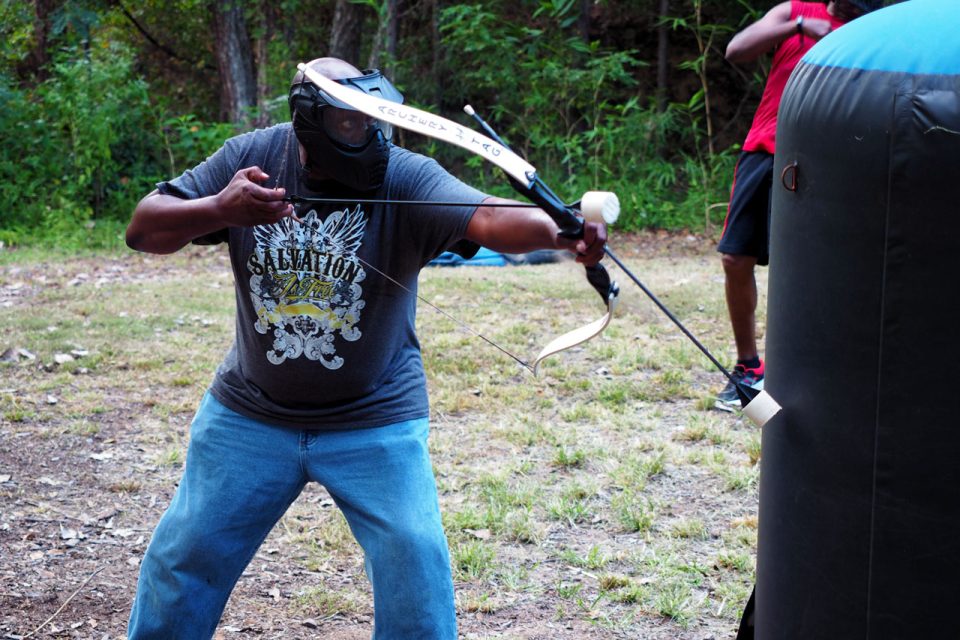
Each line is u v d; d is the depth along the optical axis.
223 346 7.14
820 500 2.26
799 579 2.33
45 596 3.83
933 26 2.08
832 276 2.17
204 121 16.56
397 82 14.03
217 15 14.45
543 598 3.80
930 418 2.08
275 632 3.62
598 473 4.93
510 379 6.36
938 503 2.10
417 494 2.58
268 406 2.62
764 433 2.44
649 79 15.23
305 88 2.35
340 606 3.78
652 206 12.55
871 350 2.12
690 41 14.97
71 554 4.20
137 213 2.49
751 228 5.55
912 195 2.03
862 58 2.12
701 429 5.40
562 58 13.50
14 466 5.08
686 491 4.72
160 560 2.65
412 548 2.53
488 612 3.71
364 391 2.62
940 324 2.05
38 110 12.60
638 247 11.66
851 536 2.21
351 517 2.64
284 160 2.57
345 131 2.37
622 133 13.12
